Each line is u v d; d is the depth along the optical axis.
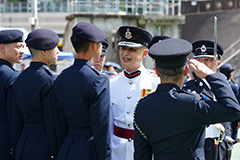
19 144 2.83
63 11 25.91
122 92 2.98
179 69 2.06
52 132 2.69
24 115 2.83
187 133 2.01
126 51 2.91
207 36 23.17
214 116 1.92
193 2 24.86
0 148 3.22
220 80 2.00
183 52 2.02
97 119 2.37
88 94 2.38
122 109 2.94
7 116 3.27
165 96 2.07
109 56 14.39
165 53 2.04
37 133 2.79
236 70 20.17
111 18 14.39
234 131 4.88
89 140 2.45
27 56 7.98
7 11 25.44
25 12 25.41
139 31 2.83
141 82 2.96
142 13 16.78
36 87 2.74
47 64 2.91
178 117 2.00
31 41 2.78
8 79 3.18
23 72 2.89
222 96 1.93
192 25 24.55
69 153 2.44
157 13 15.73
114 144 2.93
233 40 21.41
